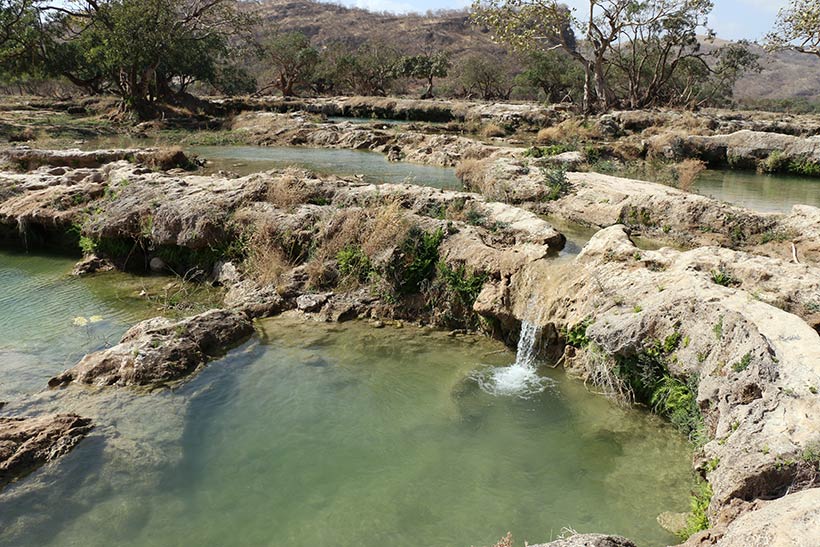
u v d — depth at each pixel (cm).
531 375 909
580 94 6694
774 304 804
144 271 1369
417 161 2614
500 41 3809
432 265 1128
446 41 15488
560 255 1096
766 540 419
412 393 848
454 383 877
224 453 707
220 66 7275
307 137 3312
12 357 939
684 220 1341
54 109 5012
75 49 4859
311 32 16512
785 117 4481
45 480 643
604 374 850
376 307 1119
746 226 1295
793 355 624
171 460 688
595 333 845
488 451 721
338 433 751
